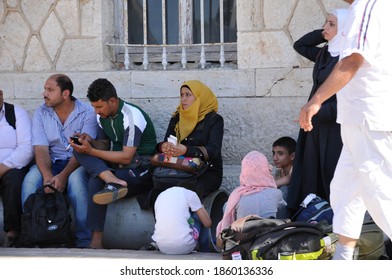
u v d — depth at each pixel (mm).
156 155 12297
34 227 11984
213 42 14164
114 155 12312
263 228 9969
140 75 13906
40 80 14172
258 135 13562
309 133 11781
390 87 8430
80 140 12211
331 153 11625
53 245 12180
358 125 8500
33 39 14211
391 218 8492
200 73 13719
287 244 9695
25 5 14195
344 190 8922
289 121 13445
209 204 12289
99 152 12266
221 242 10445
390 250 10930
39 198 12156
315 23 13281
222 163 13289
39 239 11953
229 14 14141
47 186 12336
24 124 13008
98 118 12758
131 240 12469
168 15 14312
